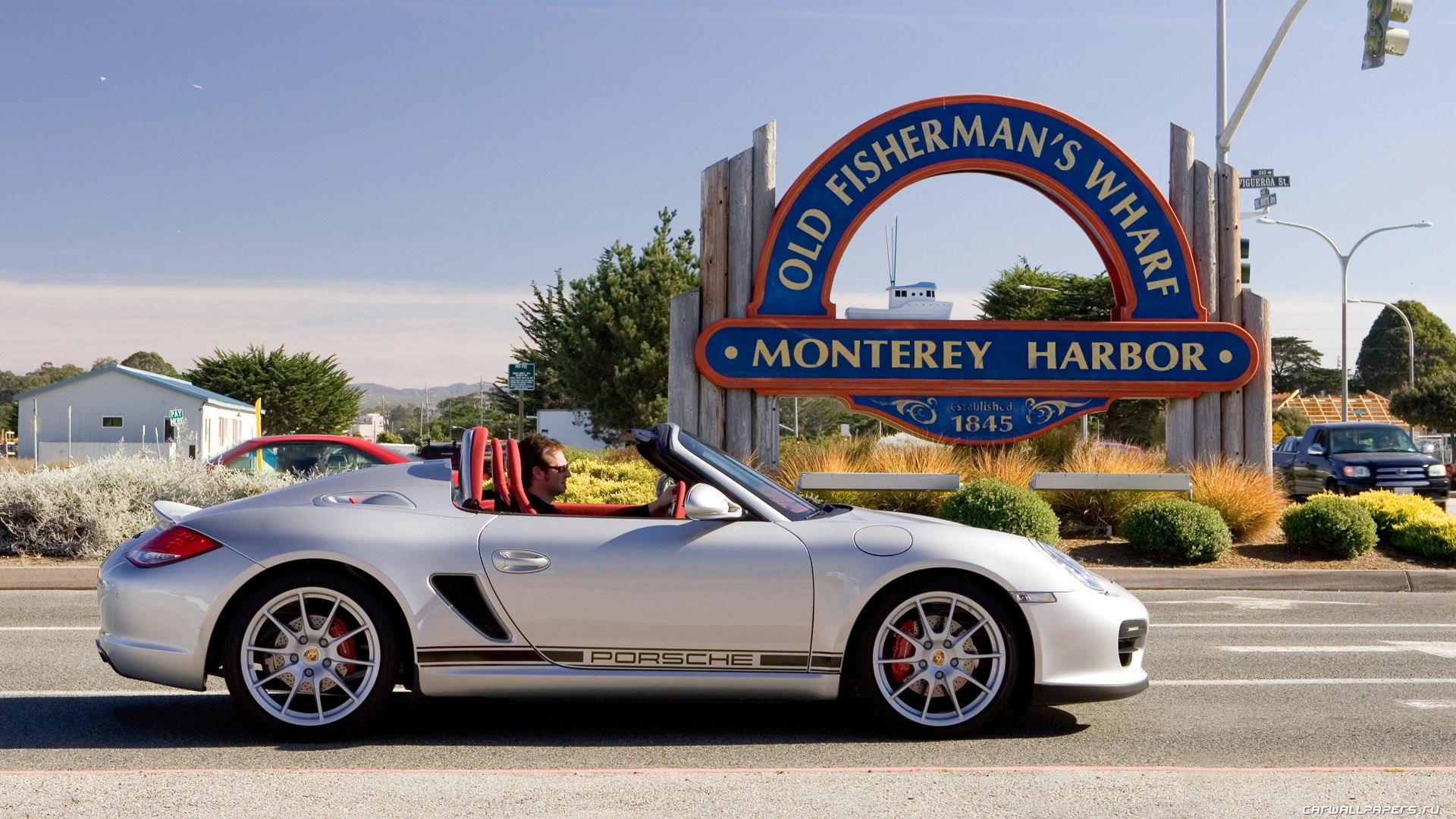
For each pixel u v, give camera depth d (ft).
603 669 15.60
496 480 16.55
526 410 143.54
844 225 45.80
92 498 35.91
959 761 14.87
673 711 17.80
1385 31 45.91
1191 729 16.75
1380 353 313.12
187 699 18.29
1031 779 13.83
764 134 46.39
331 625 15.66
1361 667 21.86
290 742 15.60
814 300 45.78
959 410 45.78
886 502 42.45
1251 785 13.58
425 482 16.61
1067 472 43.57
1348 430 72.64
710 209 46.24
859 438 52.21
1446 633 26.35
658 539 15.81
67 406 159.43
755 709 17.94
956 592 15.83
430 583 15.47
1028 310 143.95
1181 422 46.14
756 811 12.48
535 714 17.54
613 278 115.03
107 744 15.44
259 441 48.01
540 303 141.79
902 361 45.57
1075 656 15.80
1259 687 19.89
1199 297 46.06
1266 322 46.50
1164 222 46.03
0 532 35.81
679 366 45.78
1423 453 70.95
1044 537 37.27
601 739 15.99
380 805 12.65
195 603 15.31
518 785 13.47
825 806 12.69
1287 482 76.43
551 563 15.57
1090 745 15.71
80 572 32.83
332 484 16.67
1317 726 16.93
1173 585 35.60
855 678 15.89
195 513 16.57
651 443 17.40
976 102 46.01
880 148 45.91
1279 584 35.58
